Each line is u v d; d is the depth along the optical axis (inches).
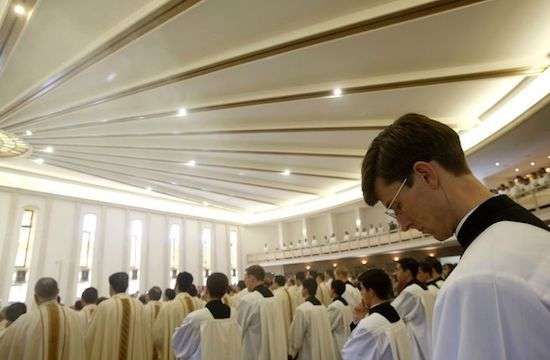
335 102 414.3
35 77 321.7
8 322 187.6
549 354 21.1
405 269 169.2
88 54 294.0
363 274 110.0
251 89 378.0
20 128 416.2
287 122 466.0
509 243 26.3
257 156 592.1
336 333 203.3
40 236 616.7
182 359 138.0
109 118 411.8
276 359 182.4
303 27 286.5
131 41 286.0
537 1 259.8
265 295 196.2
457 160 33.0
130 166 597.0
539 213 408.8
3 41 265.0
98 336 181.5
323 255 871.7
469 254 28.1
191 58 317.7
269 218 1028.5
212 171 667.4
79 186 697.0
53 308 149.6
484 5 260.5
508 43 309.1
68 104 372.5
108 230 725.3
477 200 31.4
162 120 436.5
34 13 249.6
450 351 24.7
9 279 561.0
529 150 474.6
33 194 624.1
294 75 353.1
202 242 929.5
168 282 809.5
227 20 275.1
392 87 360.8
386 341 94.0
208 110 406.6
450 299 26.0
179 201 879.1
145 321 204.5
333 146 564.7
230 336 142.3
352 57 324.5
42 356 136.6
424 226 34.5
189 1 251.4
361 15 269.4
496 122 428.8
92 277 673.6
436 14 263.0
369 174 37.8
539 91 354.9
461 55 324.2
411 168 33.5
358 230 879.7
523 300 22.7
